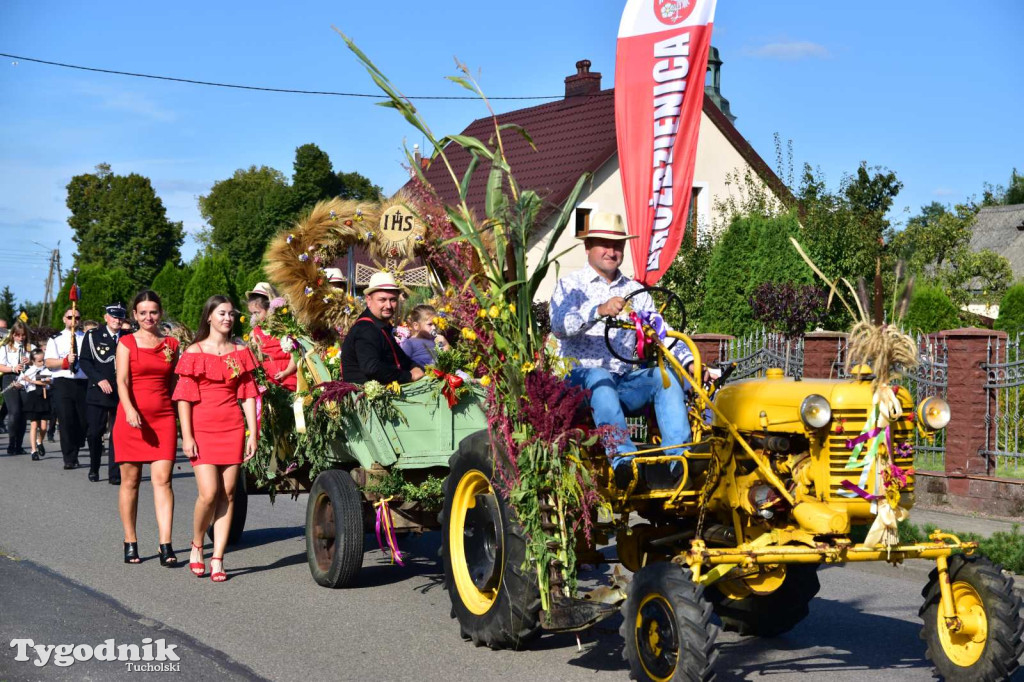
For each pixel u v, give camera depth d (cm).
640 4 1413
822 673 553
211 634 608
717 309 1994
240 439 754
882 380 488
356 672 540
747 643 618
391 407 700
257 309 1062
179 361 748
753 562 483
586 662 564
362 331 749
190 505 1102
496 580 571
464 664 558
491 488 584
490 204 606
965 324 2192
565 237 2444
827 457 493
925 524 964
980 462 1082
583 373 597
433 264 774
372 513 744
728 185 2730
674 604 470
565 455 540
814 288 1844
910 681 539
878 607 710
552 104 2930
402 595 714
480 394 718
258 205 6319
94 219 7456
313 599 698
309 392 759
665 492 557
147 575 762
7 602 669
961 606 503
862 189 2145
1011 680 530
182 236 7269
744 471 527
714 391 605
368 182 6153
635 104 1419
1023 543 809
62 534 910
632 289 649
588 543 586
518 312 577
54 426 1856
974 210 5044
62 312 3719
